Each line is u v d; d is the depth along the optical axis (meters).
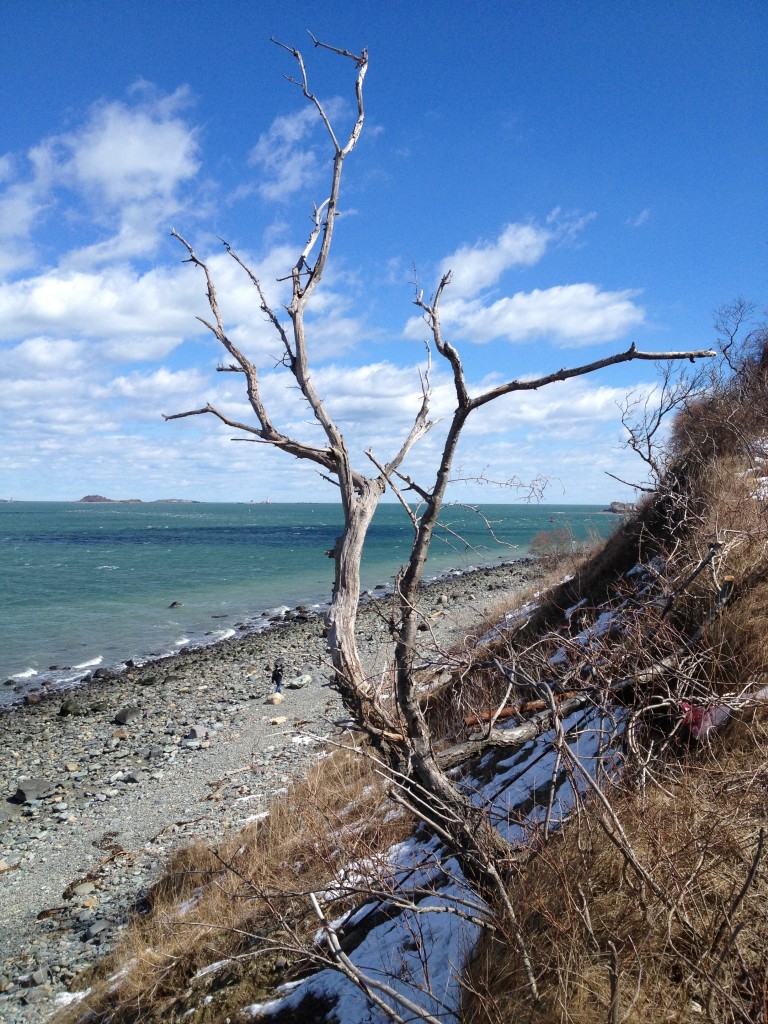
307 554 69.00
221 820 10.73
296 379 3.98
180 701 19.73
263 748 14.70
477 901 3.77
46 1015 6.46
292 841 6.65
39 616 34.44
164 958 5.80
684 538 7.75
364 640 19.36
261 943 5.04
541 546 22.25
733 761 3.93
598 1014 2.54
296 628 29.84
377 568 47.62
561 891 3.07
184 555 67.94
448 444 3.68
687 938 2.77
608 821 3.22
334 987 3.94
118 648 27.77
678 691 4.38
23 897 9.35
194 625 32.41
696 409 12.37
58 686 22.28
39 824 12.08
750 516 7.19
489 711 4.35
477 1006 2.91
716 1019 2.42
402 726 3.77
